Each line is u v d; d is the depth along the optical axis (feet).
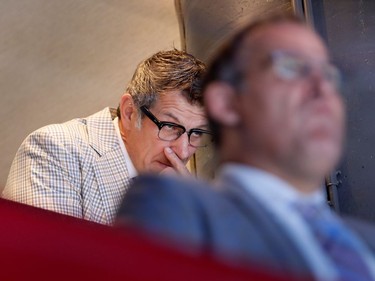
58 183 8.71
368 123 9.47
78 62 16.56
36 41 16.21
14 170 9.00
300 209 3.72
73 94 16.84
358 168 9.41
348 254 3.66
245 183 3.73
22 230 3.17
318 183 3.86
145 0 15.98
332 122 3.78
